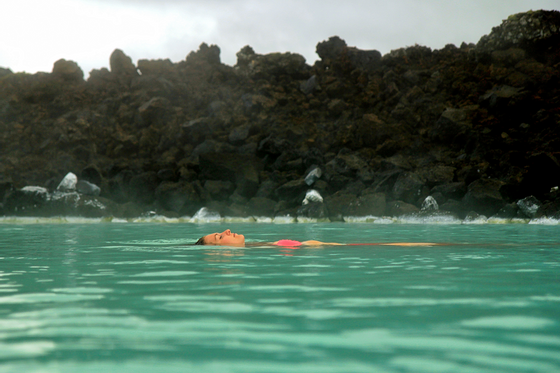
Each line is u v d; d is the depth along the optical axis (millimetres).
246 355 1689
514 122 19750
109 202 16141
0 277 3547
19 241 7234
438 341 1856
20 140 23438
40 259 4754
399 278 3438
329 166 18828
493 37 23266
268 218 15984
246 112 24094
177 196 16656
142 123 24203
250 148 20750
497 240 7379
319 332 1986
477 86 21859
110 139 23297
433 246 6195
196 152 21438
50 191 17109
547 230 10117
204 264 4270
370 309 2412
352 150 21016
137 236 8438
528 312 2342
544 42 22141
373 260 4559
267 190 17375
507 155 17234
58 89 25828
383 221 14727
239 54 28812
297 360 1637
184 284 3195
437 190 15914
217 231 10047
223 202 17031
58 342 1855
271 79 26078
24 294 2859
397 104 23141
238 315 2291
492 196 14406
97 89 26766
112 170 19609
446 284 3180
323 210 15312
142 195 17656
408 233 9141
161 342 1851
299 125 22578
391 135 20828
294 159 19656
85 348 1780
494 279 3385
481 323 2125
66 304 2561
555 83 20312
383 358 1653
